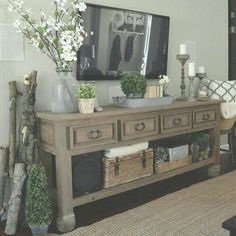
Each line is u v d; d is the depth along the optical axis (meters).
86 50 2.51
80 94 2.06
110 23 2.64
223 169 3.21
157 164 2.59
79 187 2.13
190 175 3.06
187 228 1.95
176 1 3.24
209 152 3.07
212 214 2.14
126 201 2.46
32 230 1.92
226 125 3.28
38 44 2.09
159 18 3.02
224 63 3.93
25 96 2.13
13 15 2.17
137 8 2.89
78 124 2.02
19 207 2.01
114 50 2.70
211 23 3.69
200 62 3.59
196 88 3.52
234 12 3.94
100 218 2.17
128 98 2.41
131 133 2.31
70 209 2.03
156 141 2.94
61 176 1.98
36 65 2.32
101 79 2.65
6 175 2.14
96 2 2.57
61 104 2.10
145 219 2.10
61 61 2.12
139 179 2.45
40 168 1.96
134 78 2.41
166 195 2.51
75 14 2.22
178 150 2.74
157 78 3.09
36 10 2.27
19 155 2.14
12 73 2.21
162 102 2.56
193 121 2.80
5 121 2.20
